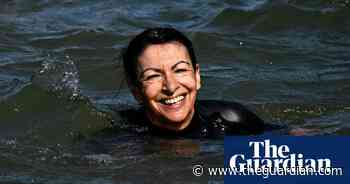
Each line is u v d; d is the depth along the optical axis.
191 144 10.21
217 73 13.05
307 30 15.09
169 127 10.34
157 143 10.26
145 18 15.85
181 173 9.35
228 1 16.58
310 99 11.97
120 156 9.89
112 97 12.15
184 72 10.05
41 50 14.02
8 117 11.19
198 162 9.66
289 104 11.83
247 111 10.81
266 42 14.47
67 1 17.00
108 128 10.84
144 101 10.28
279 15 15.48
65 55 13.64
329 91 12.30
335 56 13.81
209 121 10.56
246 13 15.57
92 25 15.38
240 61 13.66
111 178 9.26
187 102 10.16
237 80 12.70
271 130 10.63
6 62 13.35
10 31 14.96
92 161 9.77
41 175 9.38
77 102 11.46
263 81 12.66
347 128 10.80
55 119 11.12
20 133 10.78
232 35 14.78
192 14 16.02
